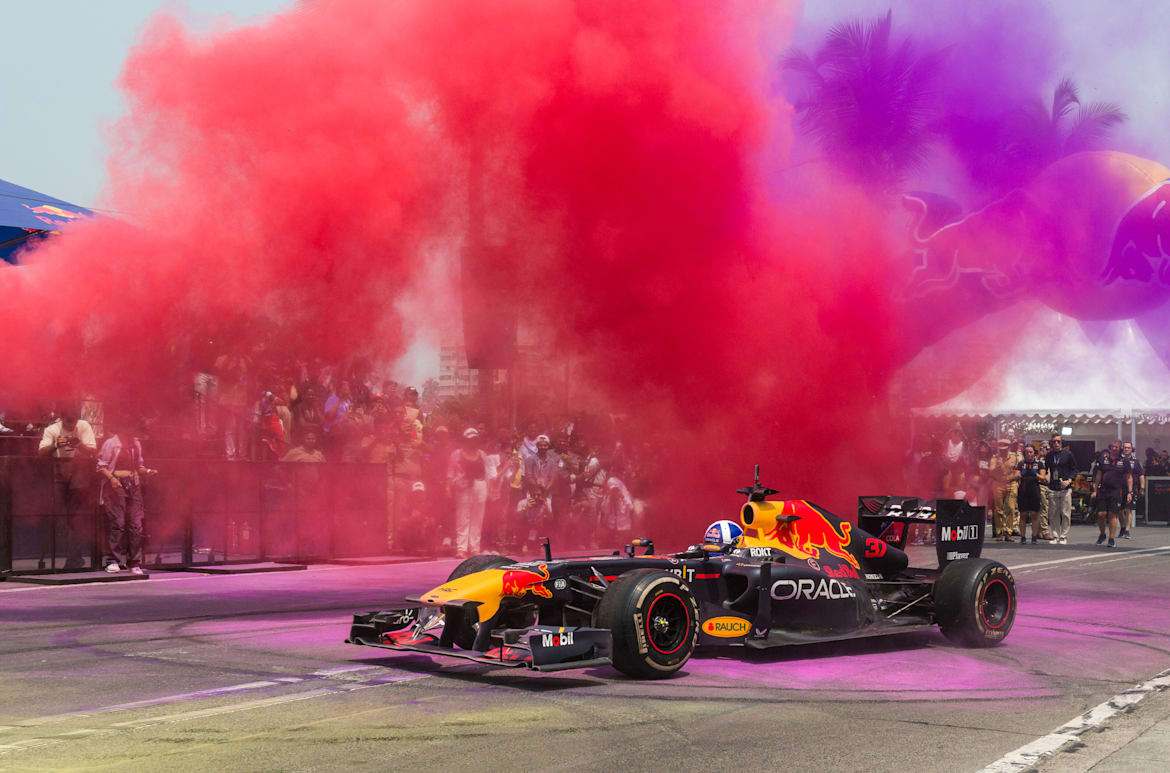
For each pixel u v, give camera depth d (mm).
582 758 6168
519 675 8484
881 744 6523
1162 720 7207
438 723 6934
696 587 9133
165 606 12172
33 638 10031
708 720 7094
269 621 11086
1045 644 10375
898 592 10672
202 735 6590
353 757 6133
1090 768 5996
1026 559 19797
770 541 9945
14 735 6562
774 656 9570
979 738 6684
